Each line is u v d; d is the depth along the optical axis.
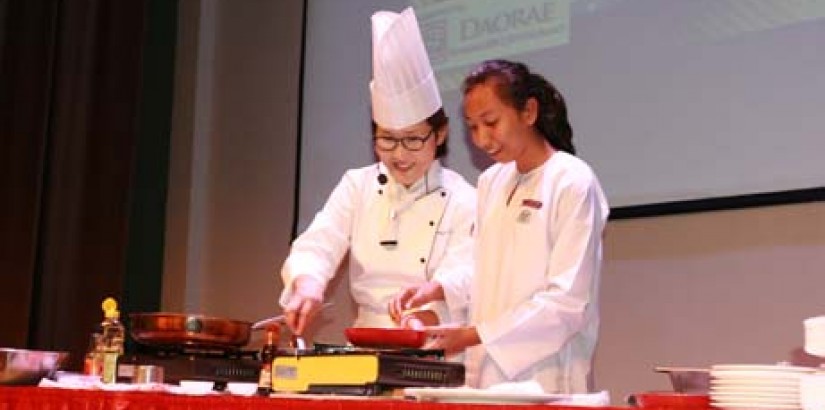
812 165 2.95
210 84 4.82
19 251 4.23
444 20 4.00
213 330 2.19
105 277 4.45
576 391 2.39
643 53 3.40
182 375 2.15
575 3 3.61
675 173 3.25
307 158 4.37
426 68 2.70
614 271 3.39
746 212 3.10
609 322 3.37
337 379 1.75
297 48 4.52
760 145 3.07
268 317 4.44
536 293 2.40
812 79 2.99
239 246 4.60
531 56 3.71
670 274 3.25
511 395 1.56
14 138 4.30
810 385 1.48
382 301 2.86
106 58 4.59
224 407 1.58
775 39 3.09
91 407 1.70
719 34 3.22
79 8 4.54
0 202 4.25
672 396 1.59
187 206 4.69
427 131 2.74
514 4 3.80
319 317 4.15
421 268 2.84
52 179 4.40
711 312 3.13
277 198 4.49
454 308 2.64
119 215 4.49
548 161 2.49
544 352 2.27
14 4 4.36
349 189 3.02
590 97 3.51
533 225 2.43
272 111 4.57
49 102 4.40
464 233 2.85
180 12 4.87
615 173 3.40
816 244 2.95
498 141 2.42
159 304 4.71
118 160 4.53
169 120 4.82
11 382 1.95
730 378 1.58
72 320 4.40
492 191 2.61
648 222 3.33
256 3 4.72
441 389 1.57
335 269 2.95
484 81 2.42
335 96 4.33
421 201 2.90
